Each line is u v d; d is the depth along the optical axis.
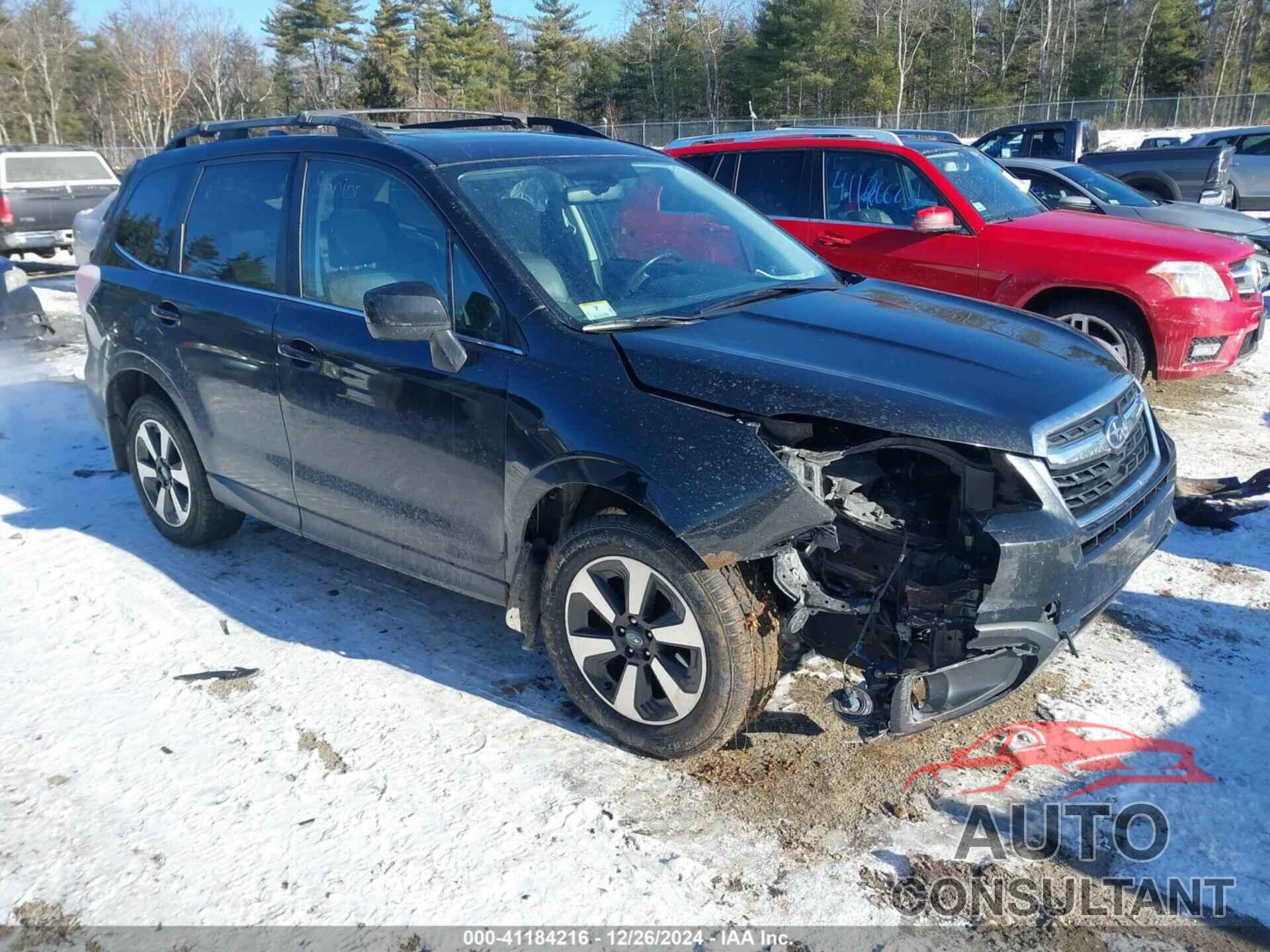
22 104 73.81
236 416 4.14
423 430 3.42
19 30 73.25
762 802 3.00
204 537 4.68
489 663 3.79
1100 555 2.84
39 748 3.30
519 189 3.63
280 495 4.10
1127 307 6.69
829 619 3.00
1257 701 3.48
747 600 2.89
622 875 2.72
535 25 72.94
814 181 7.60
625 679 3.14
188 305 4.26
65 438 6.56
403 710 3.48
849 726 3.35
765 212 7.80
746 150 7.91
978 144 18.78
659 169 4.25
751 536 2.76
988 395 2.83
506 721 3.41
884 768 3.15
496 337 3.27
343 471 3.77
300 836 2.88
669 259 3.71
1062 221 7.14
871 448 2.82
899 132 8.12
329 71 79.38
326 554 4.77
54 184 14.92
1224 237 6.96
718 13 67.69
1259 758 3.18
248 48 83.44
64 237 15.08
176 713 3.49
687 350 3.02
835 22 56.94
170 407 4.55
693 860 2.78
